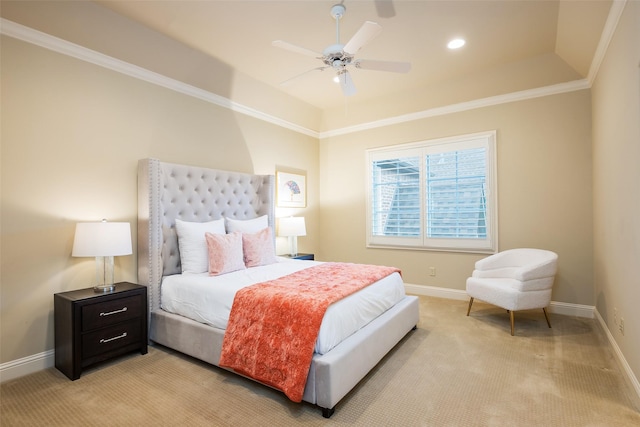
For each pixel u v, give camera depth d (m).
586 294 3.54
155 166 3.04
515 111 3.93
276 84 4.09
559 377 2.29
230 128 4.07
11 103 2.37
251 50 3.24
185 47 3.15
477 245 4.18
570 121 3.61
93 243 2.48
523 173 3.88
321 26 2.82
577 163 3.58
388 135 4.89
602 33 2.53
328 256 5.48
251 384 2.25
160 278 3.04
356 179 5.20
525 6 2.54
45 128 2.54
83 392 2.16
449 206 4.37
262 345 2.04
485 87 3.92
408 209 4.71
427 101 4.36
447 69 3.65
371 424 1.81
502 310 3.86
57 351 2.48
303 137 5.25
